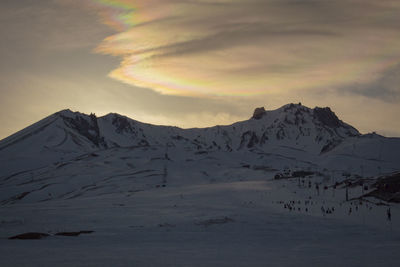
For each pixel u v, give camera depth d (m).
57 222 104.38
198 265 44.81
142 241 70.12
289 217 107.62
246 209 125.31
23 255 49.94
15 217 115.75
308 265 45.59
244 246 64.88
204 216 110.12
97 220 107.62
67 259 47.06
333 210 118.12
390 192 140.38
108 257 48.88
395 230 89.56
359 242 72.25
